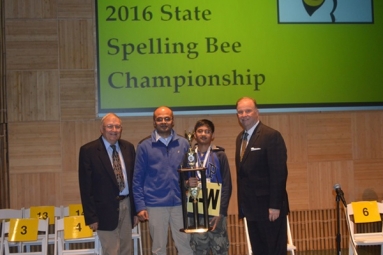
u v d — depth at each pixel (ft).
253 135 15.07
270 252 14.73
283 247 14.74
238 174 15.40
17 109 20.75
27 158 20.75
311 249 21.99
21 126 20.75
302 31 21.91
